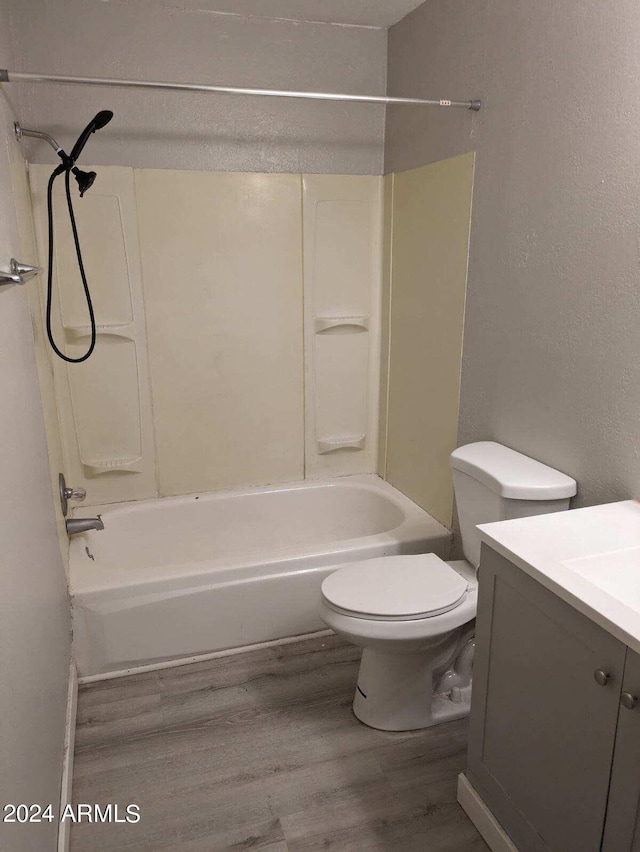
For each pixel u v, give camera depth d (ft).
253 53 8.78
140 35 8.27
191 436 9.78
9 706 3.59
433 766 6.33
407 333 9.39
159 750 6.53
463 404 8.11
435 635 6.20
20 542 4.39
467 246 7.69
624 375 5.50
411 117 8.77
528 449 6.88
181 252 9.07
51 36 7.97
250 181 9.15
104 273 8.77
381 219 9.87
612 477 5.75
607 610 3.84
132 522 9.39
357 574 6.78
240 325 9.61
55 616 5.99
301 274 9.71
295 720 6.97
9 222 5.45
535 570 4.39
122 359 9.13
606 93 5.41
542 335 6.50
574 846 4.37
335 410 10.45
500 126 6.88
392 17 8.75
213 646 7.97
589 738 4.11
